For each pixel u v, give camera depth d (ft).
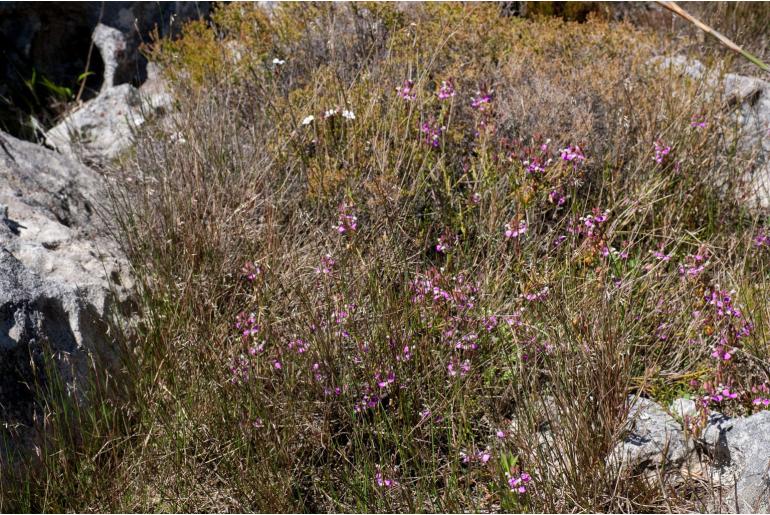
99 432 6.10
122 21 10.32
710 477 5.71
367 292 6.39
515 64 8.00
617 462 5.71
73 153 8.91
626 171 7.38
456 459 5.74
